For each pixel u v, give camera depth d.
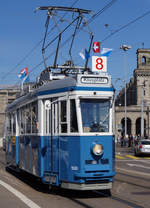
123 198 10.22
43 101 11.16
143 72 94.62
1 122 60.00
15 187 12.08
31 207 8.71
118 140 57.12
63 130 10.20
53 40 15.87
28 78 26.22
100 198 10.16
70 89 10.03
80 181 9.57
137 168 18.94
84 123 9.84
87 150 9.73
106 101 10.18
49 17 14.67
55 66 12.64
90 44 14.02
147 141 29.03
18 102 14.59
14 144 15.16
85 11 14.79
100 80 10.16
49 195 10.62
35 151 11.57
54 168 10.43
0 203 9.18
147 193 11.09
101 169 9.78
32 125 12.07
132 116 87.56
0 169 18.39
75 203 9.41
